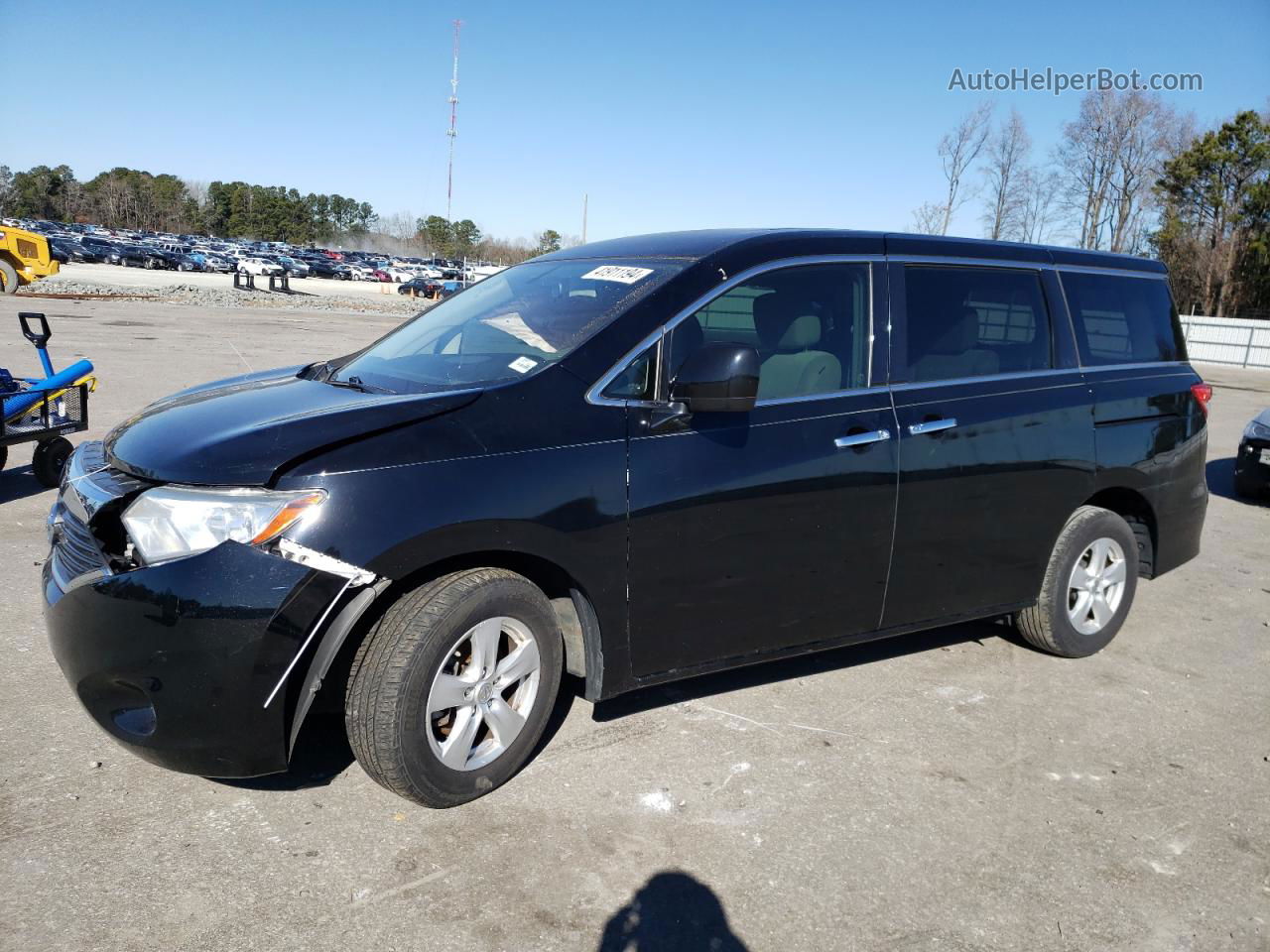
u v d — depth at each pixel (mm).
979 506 4074
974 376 4098
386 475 2779
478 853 2861
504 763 3137
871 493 3719
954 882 2865
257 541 2650
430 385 3271
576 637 3338
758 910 2684
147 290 33625
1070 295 4516
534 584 3129
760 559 3500
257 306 31797
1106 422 4496
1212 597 5977
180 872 2701
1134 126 42406
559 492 3029
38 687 3773
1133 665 4707
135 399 10711
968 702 4152
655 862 2871
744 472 3398
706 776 3377
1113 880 2922
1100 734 3918
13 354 14195
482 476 2906
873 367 3812
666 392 3312
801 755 3580
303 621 2656
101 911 2523
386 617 2887
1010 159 39062
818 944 2566
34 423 6859
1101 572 4680
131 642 2646
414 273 82375
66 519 3016
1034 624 4559
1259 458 8820
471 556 3051
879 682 4309
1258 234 48719
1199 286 51188
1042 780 3506
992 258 4270
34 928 2445
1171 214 51406
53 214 131750
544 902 2658
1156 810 3344
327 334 21953
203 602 2605
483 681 3027
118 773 3199
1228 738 3949
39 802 3000
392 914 2572
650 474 3215
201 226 143250
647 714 3836
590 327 3314
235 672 2627
